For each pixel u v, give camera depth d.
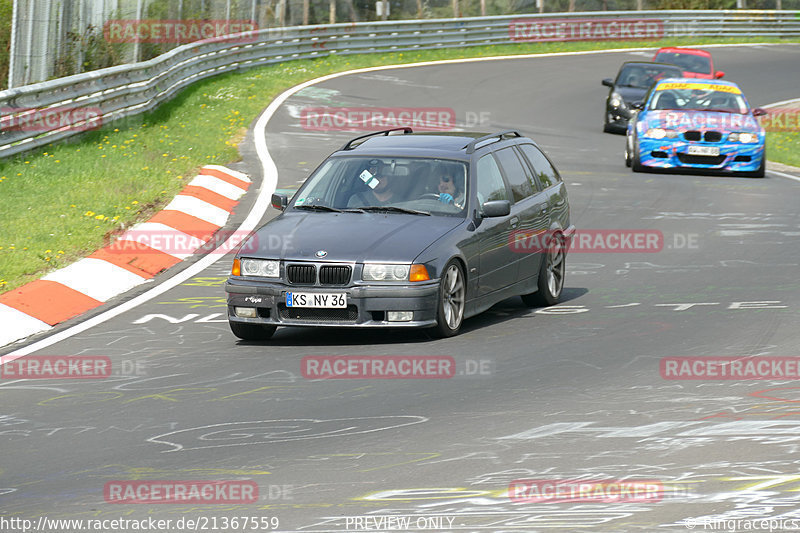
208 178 51.94
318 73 102.00
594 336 28.58
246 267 28.41
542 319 31.12
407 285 27.47
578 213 49.72
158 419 21.92
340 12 127.38
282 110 81.12
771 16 159.00
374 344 28.12
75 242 39.25
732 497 16.72
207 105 79.88
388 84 99.56
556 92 102.50
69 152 56.50
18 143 54.12
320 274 27.75
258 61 102.00
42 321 30.98
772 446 19.19
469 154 31.34
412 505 16.66
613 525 15.66
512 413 21.61
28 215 43.31
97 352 27.80
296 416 21.78
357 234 28.59
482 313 32.44
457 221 29.59
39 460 19.59
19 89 53.31
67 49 66.94
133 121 67.69
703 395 22.66
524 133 78.38
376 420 21.36
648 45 146.12
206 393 23.73
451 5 142.25
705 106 65.38
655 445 19.38
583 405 22.09
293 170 57.16
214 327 30.34
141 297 34.19
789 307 31.58
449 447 19.53
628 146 65.31
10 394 24.22
